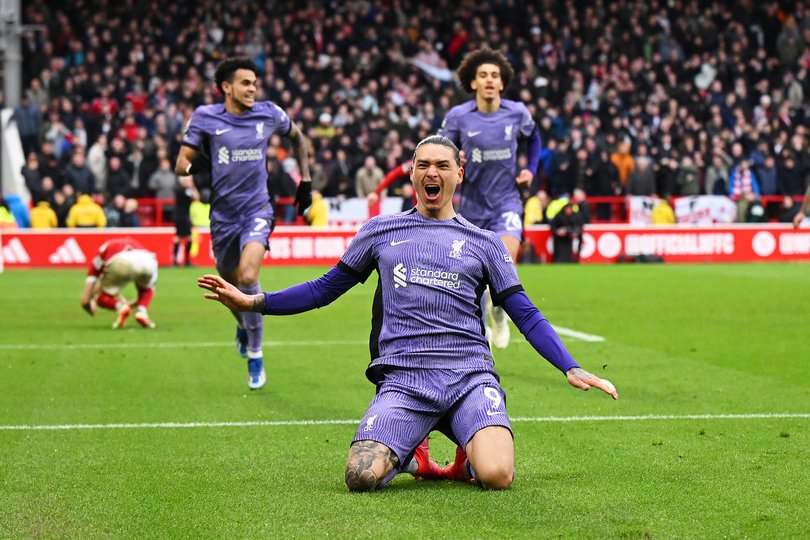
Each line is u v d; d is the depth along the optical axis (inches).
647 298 995.9
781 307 918.4
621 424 439.2
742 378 556.1
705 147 1636.3
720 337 724.7
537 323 329.7
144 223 1509.6
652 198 1561.3
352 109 1624.0
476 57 587.8
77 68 1644.9
